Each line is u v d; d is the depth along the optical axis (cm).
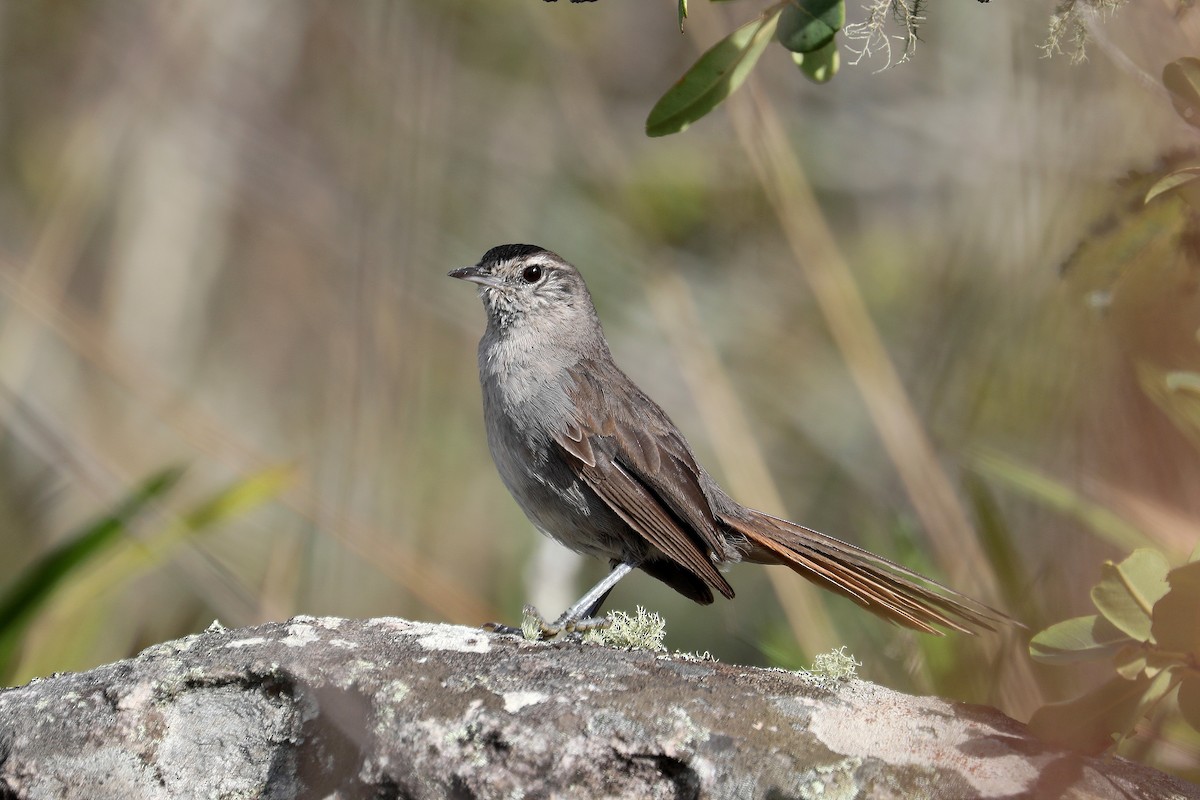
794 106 1537
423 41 1522
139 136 1627
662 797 630
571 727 643
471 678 680
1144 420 740
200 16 1645
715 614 1320
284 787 667
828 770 621
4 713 688
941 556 958
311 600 1118
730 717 654
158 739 676
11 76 1673
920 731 654
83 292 1616
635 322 1504
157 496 1020
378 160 1451
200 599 1177
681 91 671
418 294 1465
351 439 1255
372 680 677
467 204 1588
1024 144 934
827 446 1370
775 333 1465
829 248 1191
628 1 1653
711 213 1522
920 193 1513
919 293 1428
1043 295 845
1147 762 752
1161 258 693
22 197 1652
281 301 1703
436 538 1403
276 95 1683
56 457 1257
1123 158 793
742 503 1152
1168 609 588
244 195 1641
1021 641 793
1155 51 736
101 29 1647
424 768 639
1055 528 798
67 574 959
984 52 1442
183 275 1639
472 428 1542
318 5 1688
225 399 1636
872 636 983
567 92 1529
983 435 863
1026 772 623
